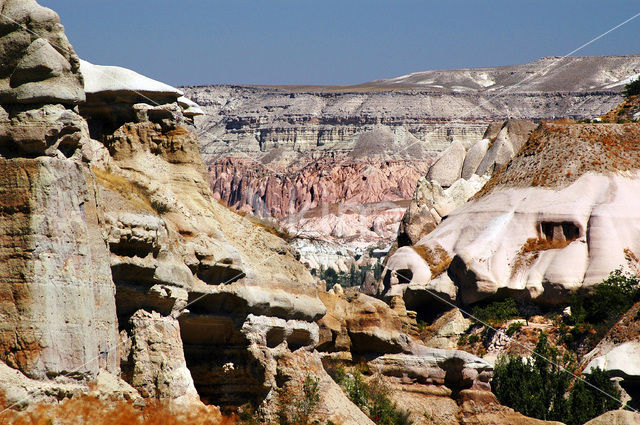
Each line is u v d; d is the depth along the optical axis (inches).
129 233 2196.1
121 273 2208.4
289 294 2795.3
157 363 2240.4
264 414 2679.6
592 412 3986.2
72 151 2037.4
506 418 3538.4
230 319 2625.5
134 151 2625.5
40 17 1994.3
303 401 2748.5
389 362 3590.1
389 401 3346.5
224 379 2659.9
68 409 1881.2
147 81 2694.4
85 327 1958.7
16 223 1908.2
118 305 2234.3
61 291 1920.5
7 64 1979.6
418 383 3595.0
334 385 2957.7
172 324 2313.0
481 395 3597.4
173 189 2642.7
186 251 2429.9
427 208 7800.2
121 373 2204.7
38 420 1814.7
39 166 1926.7
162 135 2687.0
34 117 1950.1
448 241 6633.9
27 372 1866.4
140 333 2234.3
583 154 6535.4
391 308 4079.7
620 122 7440.9
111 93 2645.2
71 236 1957.4
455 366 3607.3
